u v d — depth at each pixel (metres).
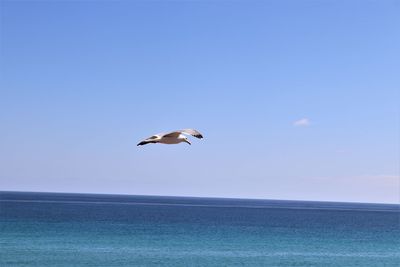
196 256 55.75
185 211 179.12
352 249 65.88
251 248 63.62
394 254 61.97
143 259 52.75
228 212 181.12
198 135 12.12
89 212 143.88
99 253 55.62
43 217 110.06
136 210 173.38
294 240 74.12
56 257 52.12
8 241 63.31
